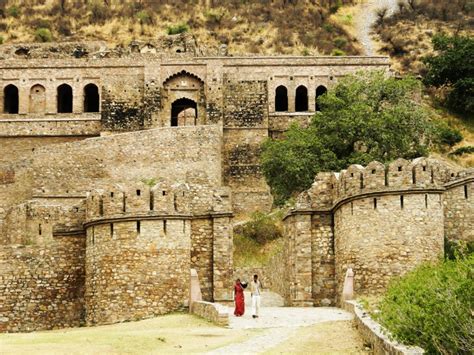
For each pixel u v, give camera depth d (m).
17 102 112.50
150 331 40.00
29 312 51.47
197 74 106.12
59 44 138.00
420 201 46.09
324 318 42.12
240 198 95.31
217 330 39.72
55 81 108.38
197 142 92.19
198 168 91.62
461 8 169.50
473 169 49.72
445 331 30.48
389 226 46.19
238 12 168.12
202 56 119.19
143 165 91.31
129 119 105.19
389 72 107.00
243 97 105.06
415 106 83.44
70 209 52.28
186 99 106.62
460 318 30.33
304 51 155.38
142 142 91.69
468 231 48.66
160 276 47.66
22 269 51.88
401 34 160.12
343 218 47.91
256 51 156.25
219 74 105.62
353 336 36.59
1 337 39.03
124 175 91.12
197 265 50.44
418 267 43.75
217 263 50.28
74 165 91.00
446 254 47.16
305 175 72.38
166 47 139.00
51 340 37.38
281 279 57.22
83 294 51.41
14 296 51.62
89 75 107.94
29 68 108.75
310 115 105.06
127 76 106.19
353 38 163.88
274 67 106.81
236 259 76.06
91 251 49.16
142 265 47.72
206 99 105.06
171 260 47.91
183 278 48.03
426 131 78.00
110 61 106.88
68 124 105.75
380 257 46.06
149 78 105.69
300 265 49.72
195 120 112.12
